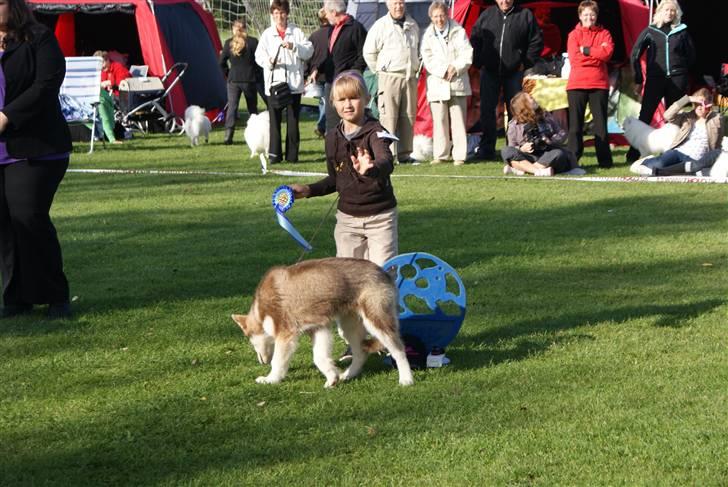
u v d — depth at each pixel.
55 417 4.96
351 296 5.19
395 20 13.97
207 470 4.26
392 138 5.56
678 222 9.69
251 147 15.39
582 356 5.71
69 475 4.27
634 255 8.36
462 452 4.36
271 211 10.65
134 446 4.55
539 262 8.17
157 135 19.75
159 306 7.05
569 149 13.55
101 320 6.72
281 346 5.29
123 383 5.47
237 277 7.86
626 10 15.87
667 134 13.09
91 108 16.69
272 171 13.77
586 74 13.34
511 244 8.82
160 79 19.73
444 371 5.52
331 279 5.17
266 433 4.67
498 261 8.22
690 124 12.82
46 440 4.66
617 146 16.20
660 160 12.72
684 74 13.39
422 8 19.75
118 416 4.95
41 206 6.61
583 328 6.30
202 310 6.94
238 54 17.59
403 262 5.60
